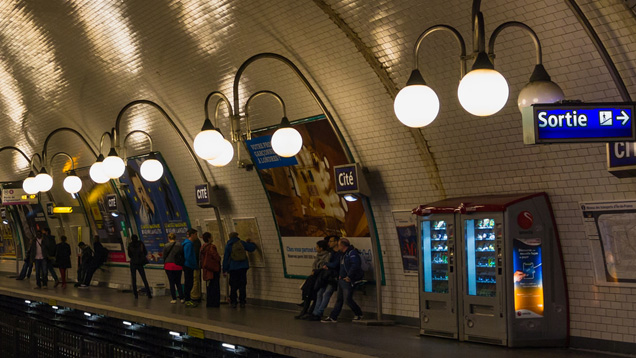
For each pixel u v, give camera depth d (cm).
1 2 1503
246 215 1555
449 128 1026
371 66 1055
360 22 1005
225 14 1167
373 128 1147
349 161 1154
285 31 1120
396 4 938
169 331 1290
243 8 1127
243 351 1071
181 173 1711
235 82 897
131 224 2078
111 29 1397
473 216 976
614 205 879
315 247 1378
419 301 1048
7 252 3162
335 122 1179
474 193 1058
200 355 1177
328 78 1142
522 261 938
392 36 988
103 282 2302
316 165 1293
